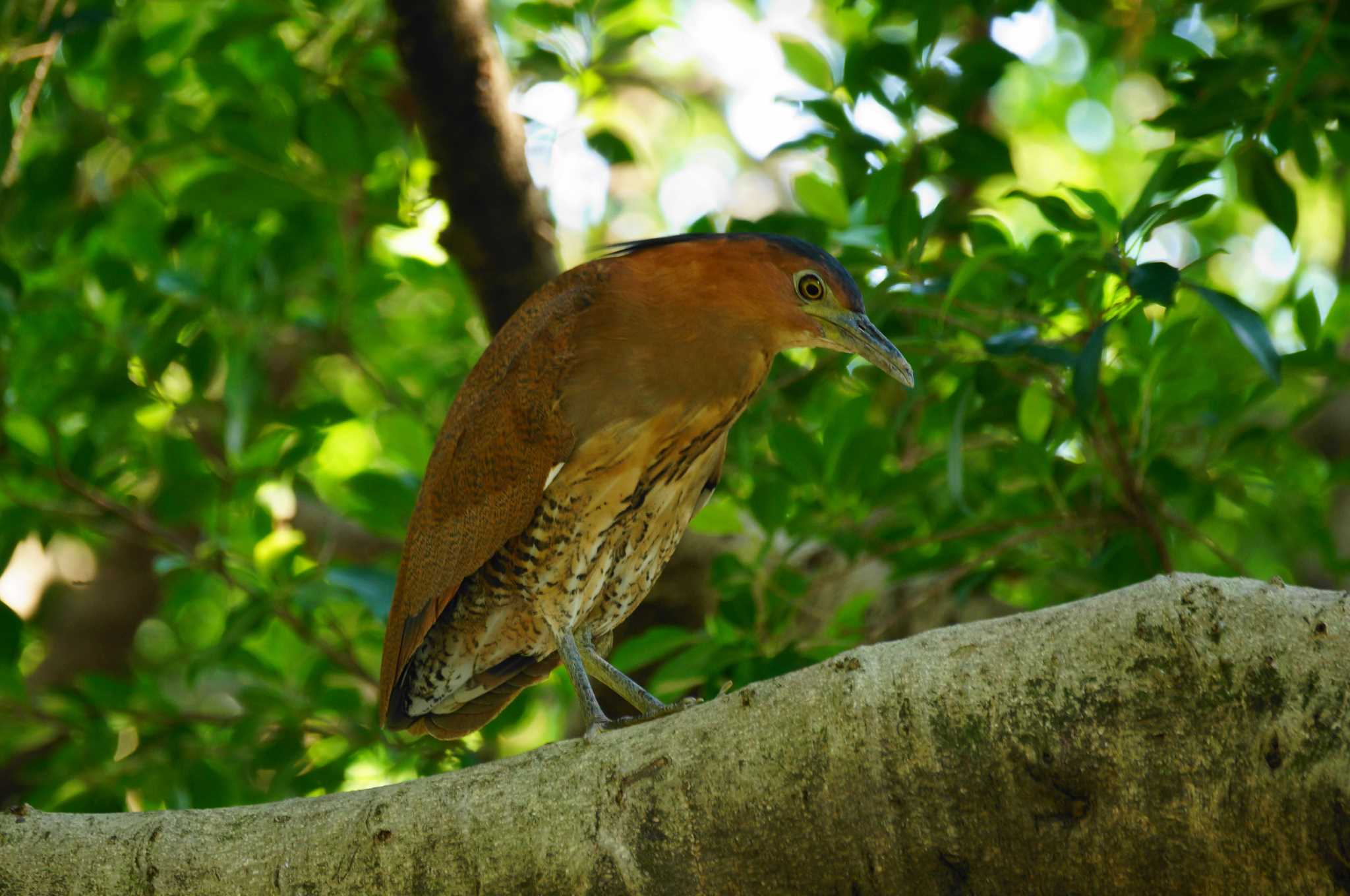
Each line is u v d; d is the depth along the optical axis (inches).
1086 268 317.7
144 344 438.9
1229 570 473.7
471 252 431.5
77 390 437.1
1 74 405.4
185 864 205.8
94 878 206.4
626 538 337.1
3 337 431.8
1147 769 164.1
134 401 445.1
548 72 470.6
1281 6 381.4
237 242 442.9
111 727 442.6
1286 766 155.4
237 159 427.5
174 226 479.8
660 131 848.3
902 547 376.8
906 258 356.8
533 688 463.5
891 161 380.5
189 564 423.5
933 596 379.2
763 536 400.2
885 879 179.3
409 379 573.6
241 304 445.4
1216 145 454.3
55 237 481.4
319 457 598.5
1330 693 155.6
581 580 327.3
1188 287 288.8
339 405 451.5
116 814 215.5
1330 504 562.6
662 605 454.3
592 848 191.9
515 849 195.5
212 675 492.7
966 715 174.7
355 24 448.5
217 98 463.2
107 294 455.8
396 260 528.1
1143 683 166.4
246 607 413.4
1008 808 171.9
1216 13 383.9
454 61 413.4
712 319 316.2
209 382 446.0
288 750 426.0
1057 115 858.1
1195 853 161.2
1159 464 370.3
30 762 502.0
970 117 466.6
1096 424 375.6
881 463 370.6
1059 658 172.6
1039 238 370.0
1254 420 497.4
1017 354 326.0
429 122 420.5
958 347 361.4
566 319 319.3
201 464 441.4
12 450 427.2
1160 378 360.8
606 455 314.8
